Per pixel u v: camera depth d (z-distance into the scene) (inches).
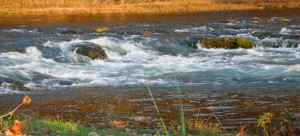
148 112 472.1
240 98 541.6
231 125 421.7
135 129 387.9
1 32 1112.8
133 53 950.4
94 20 1499.8
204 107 495.2
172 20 1493.6
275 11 1854.1
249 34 1159.0
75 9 1951.3
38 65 768.3
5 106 501.7
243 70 757.3
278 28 1282.0
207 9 1955.0
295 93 568.4
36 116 440.5
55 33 1123.9
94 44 912.9
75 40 998.4
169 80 679.1
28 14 1753.2
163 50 979.9
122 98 546.6
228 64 820.0
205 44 1028.5
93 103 518.9
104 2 2201.0
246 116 454.9
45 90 605.9
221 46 1024.9
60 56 849.5
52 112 472.4
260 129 398.0
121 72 751.7
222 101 525.0
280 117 440.8
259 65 797.9
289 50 1005.2
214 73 735.1
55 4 2107.5
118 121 422.9
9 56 803.4
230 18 1549.0
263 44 1039.6
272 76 702.5
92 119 440.5
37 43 938.7
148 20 1494.8
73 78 700.0
